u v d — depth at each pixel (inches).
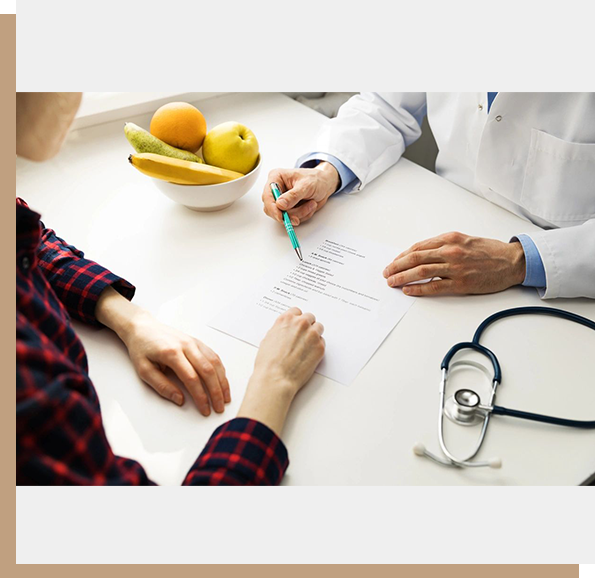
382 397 30.0
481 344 33.2
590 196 41.2
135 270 38.1
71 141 51.7
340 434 28.1
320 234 42.0
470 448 27.7
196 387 29.0
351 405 29.6
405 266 37.3
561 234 36.9
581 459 27.3
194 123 40.4
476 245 37.2
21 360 19.6
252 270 38.5
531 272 35.9
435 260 36.6
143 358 30.4
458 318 35.0
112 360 31.7
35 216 22.9
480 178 44.7
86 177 47.6
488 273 36.1
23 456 19.3
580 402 30.0
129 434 27.9
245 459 24.4
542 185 42.2
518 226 43.2
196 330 33.7
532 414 28.3
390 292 36.8
